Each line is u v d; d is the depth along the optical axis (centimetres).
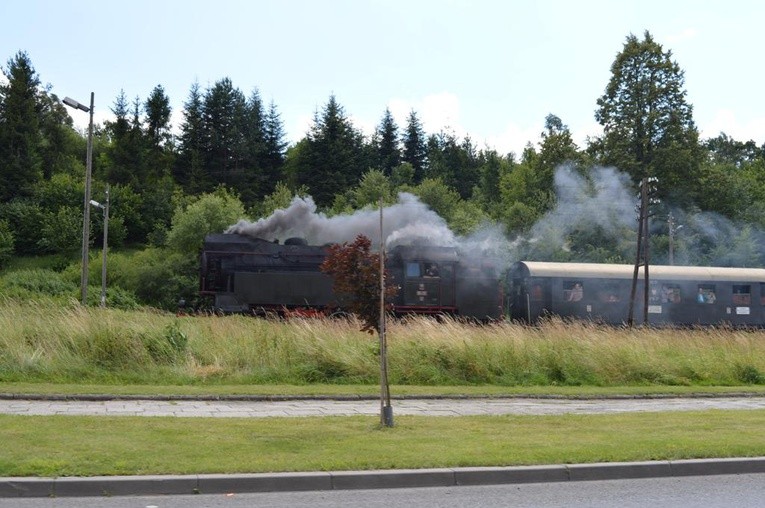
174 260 5831
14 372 1653
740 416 1384
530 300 3606
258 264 3522
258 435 1078
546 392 1748
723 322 3338
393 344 1939
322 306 3472
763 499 857
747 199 6788
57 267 7050
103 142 11494
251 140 9712
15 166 8100
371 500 826
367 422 1229
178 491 829
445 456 966
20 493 791
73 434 1023
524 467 931
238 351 1873
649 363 2080
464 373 1903
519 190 7394
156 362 1806
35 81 9669
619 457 990
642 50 6212
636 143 6238
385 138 10775
